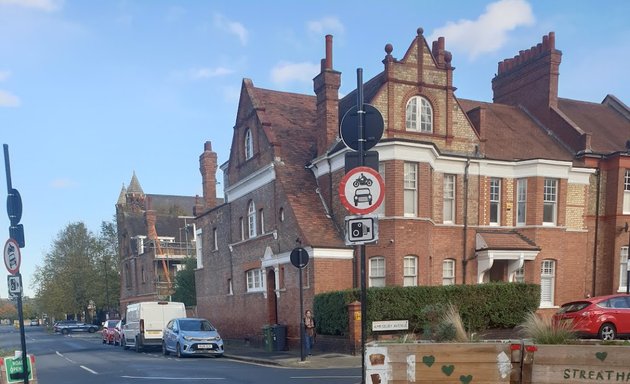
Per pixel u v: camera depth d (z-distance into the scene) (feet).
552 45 85.97
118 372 46.65
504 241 70.38
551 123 84.64
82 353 77.56
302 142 78.38
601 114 94.27
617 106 97.25
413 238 62.08
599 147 81.61
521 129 83.82
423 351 17.70
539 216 73.10
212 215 96.99
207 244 99.14
